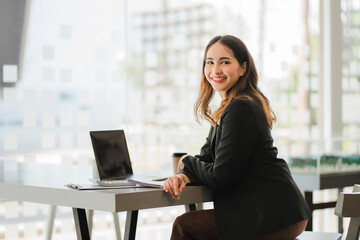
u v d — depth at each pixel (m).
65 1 4.30
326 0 5.75
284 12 5.41
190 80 4.96
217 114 2.22
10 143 4.04
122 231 4.52
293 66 5.48
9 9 4.06
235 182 2.09
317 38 5.70
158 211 4.75
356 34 5.91
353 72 5.91
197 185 2.09
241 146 2.03
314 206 3.32
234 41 2.23
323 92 5.76
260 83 4.57
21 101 4.09
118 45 4.56
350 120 5.91
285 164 2.16
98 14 4.46
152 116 4.77
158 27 4.81
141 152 4.71
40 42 4.19
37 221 4.13
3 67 4.04
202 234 2.19
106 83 4.50
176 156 2.40
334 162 3.39
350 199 1.94
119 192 1.83
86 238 2.01
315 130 5.67
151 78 4.76
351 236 1.98
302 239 2.23
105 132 2.35
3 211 3.99
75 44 4.34
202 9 5.00
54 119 4.23
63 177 2.40
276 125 5.23
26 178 2.34
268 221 1.99
